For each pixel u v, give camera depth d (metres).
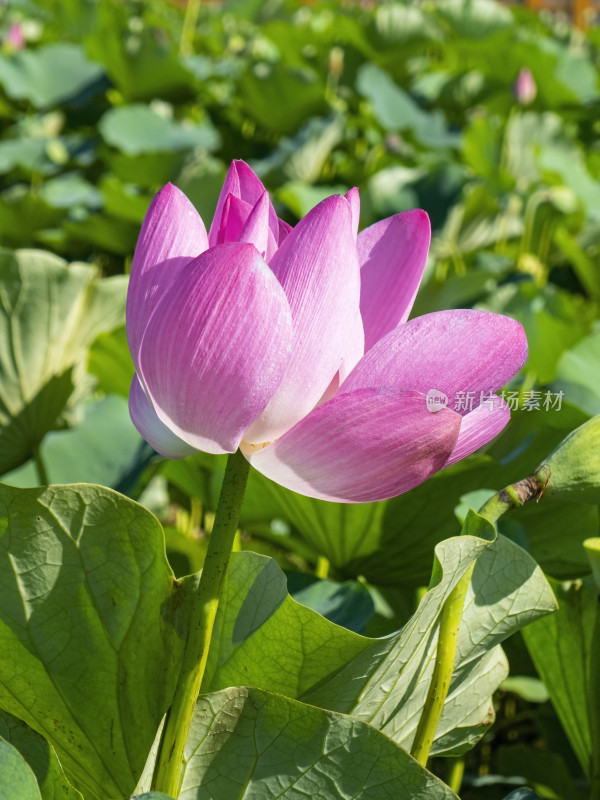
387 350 1.11
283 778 1.17
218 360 1.07
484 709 1.37
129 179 4.37
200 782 1.18
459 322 1.11
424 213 1.17
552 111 6.22
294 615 1.18
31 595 1.19
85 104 5.52
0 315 1.68
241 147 5.34
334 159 5.06
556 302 2.78
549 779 1.81
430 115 5.60
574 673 1.40
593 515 1.57
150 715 1.21
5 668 1.21
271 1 8.29
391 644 1.18
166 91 5.30
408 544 1.56
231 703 1.16
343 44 6.08
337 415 1.09
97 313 1.85
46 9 7.71
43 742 1.17
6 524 1.18
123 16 6.64
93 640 1.21
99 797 1.26
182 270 1.08
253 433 1.11
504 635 1.30
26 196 3.74
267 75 4.80
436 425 1.08
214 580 1.12
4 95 5.25
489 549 1.29
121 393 2.13
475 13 6.74
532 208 4.21
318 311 1.09
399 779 1.16
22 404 1.78
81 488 1.17
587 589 1.36
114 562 1.19
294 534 1.84
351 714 1.24
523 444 1.59
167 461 1.97
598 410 1.99
